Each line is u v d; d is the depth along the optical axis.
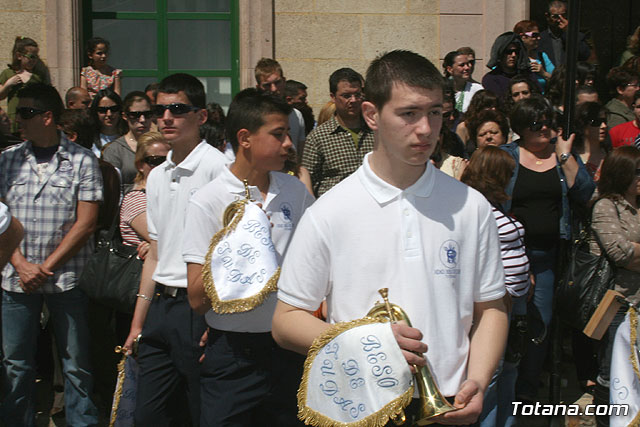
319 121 6.25
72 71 7.48
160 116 3.62
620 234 4.23
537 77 7.07
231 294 2.99
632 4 9.96
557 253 4.83
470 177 4.32
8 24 7.39
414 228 2.22
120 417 3.93
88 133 5.27
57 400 4.87
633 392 3.77
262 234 3.05
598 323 3.99
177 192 3.61
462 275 2.28
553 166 4.79
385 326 2.14
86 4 7.81
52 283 4.32
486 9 7.79
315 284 2.27
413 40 7.82
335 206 2.25
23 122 4.30
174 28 7.97
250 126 3.21
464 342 2.30
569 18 4.46
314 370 2.20
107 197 4.73
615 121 6.31
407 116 2.14
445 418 2.17
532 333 4.78
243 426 3.23
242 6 7.67
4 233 2.67
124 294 4.23
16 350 4.30
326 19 7.76
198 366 3.59
